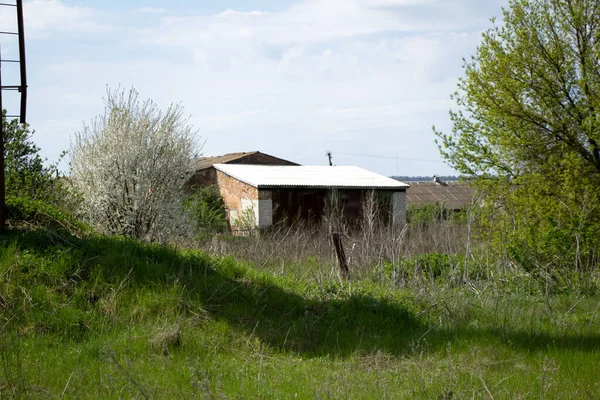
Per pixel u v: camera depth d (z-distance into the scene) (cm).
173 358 697
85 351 699
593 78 1773
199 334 784
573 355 731
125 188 1555
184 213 1689
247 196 3453
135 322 810
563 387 612
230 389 599
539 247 1230
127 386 556
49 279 862
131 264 933
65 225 1083
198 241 1653
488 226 1545
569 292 1165
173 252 1040
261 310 907
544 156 1830
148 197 1570
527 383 618
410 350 780
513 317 942
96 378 607
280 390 602
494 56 1858
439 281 1222
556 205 1608
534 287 1189
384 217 3553
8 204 1066
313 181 3544
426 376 630
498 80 1833
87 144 1583
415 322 938
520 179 1781
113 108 1596
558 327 895
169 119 1630
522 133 1797
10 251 888
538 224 1536
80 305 827
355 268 1286
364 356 763
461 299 1020
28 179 1449
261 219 3325
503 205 1633
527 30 1822
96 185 1548
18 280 830
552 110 1817
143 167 1556
